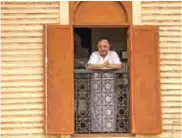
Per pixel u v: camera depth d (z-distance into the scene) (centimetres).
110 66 1055
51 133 1009
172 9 1059
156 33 1042
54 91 1018
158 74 1034
